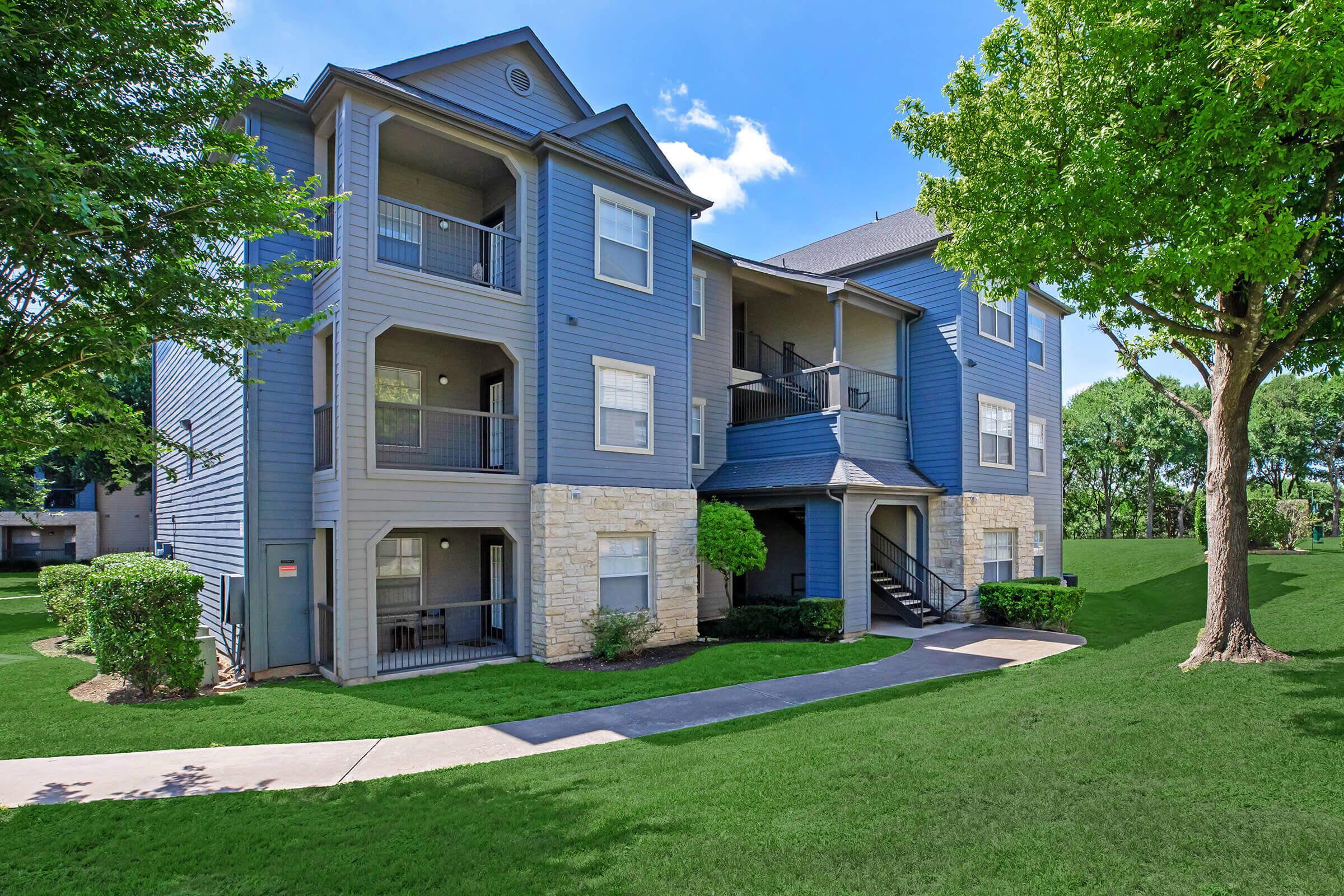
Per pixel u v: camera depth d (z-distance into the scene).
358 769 6.47
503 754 6.93
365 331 10.20
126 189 5.66
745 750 6.60
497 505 11.42
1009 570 18.19
